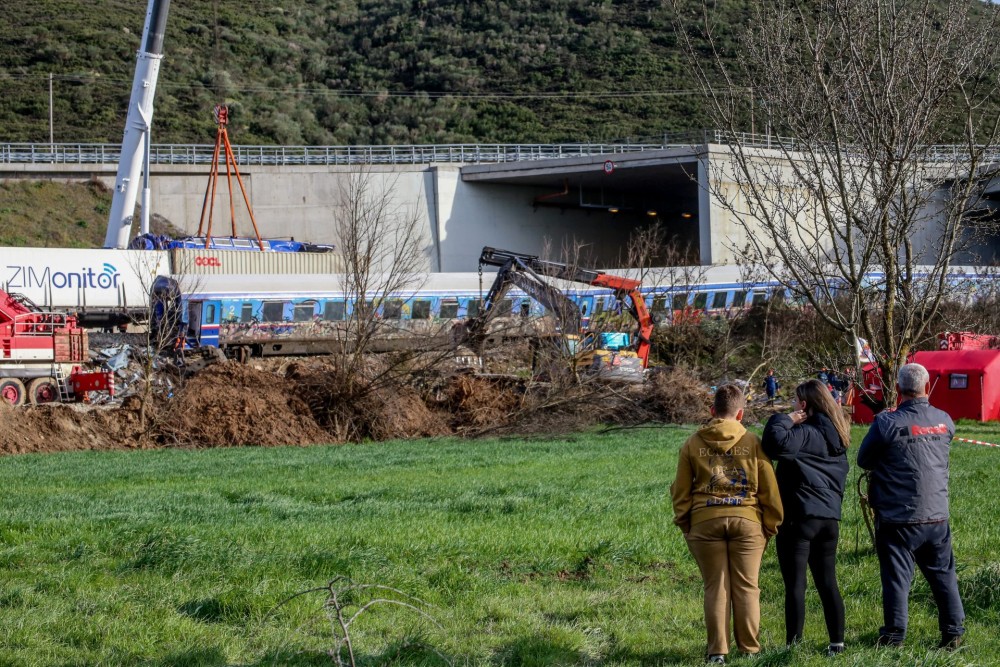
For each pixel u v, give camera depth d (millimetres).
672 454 27734
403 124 133500
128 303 56531
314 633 9523
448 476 22906
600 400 37438
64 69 131500
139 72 54375
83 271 55156
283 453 30641
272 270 61094
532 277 42750
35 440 32094
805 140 12484
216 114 67625
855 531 14344
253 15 164125
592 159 81438
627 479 21266
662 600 10914
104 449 33062
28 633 9352
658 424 36938
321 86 146875
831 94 11938
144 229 56812
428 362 39469
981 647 8953
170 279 48562
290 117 131875
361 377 37562
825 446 8812
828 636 9391
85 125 117438
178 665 8648
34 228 78500
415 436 36719
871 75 12203
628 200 93375
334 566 11625
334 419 36812
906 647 8898
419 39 159375
